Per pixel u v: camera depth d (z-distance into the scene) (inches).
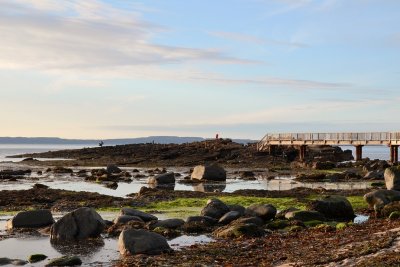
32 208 1541.6
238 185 2434.8
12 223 1182.9
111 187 2377.0
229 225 1125.7
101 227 1057.5
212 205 1288.1
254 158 4077.3
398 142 3248.0
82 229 1036.5
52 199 1720.0
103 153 5093.5
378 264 645.3
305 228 1106.1
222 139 4968.0
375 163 3240.7
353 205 1529.3
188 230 1118.4
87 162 4439.0
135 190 2225.6
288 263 737.6
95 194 1847.9
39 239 1046.4
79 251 930.7
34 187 2187.5
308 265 707.4
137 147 5255.9
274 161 3939.5
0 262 847.7
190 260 797.2
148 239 881.5
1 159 5531.5
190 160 4212.6
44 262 852.6
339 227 1087.6
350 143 3597.4
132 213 1242.6
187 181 2632.9
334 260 718.5
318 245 871.1
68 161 4623.5
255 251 864.3
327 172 3120.1
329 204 1286.9
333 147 4234.7
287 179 2748.5
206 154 4392.2
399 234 859.4
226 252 861.8
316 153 4111.7
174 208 1546.5
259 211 1246.3
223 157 4261.8
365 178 2657.5
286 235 1024.9
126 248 874.1
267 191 1941.4
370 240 839.7
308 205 1306.6
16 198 1724.9
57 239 1030.4
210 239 1026.1
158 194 1841.8
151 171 3393.2
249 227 1050.7
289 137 4001.0
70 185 2472.9
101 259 863.1
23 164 4362.7
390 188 1742.1
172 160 4301.2
